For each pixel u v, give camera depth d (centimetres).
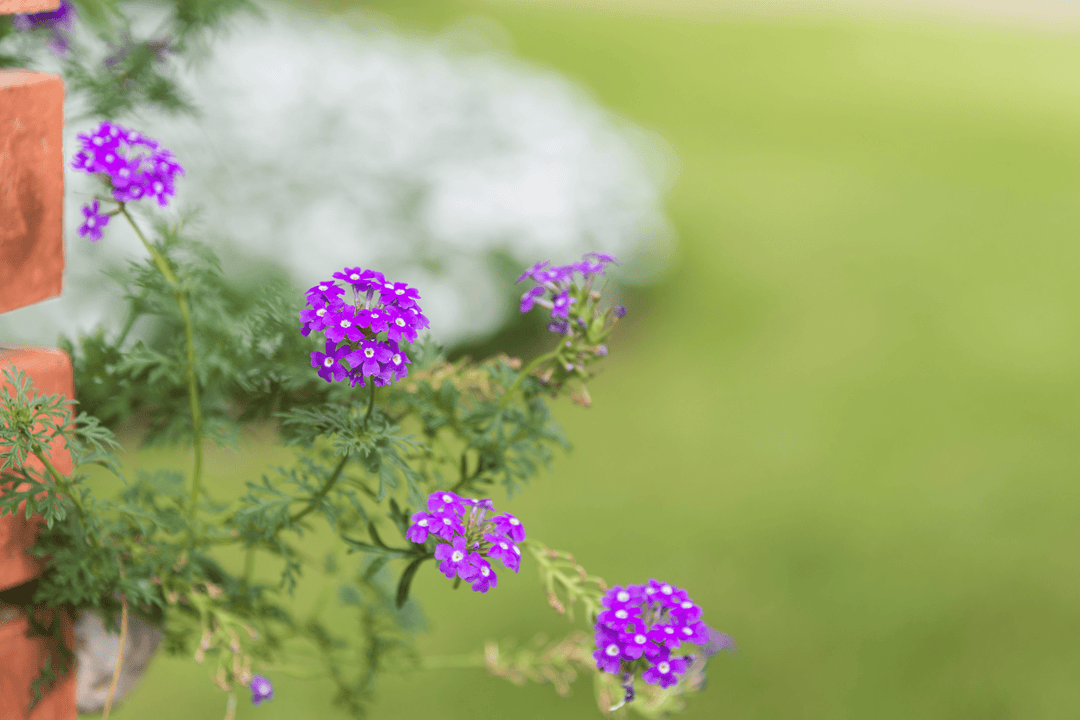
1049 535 398
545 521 389
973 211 737
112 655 150
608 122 697
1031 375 523
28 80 118
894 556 381
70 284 387
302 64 529
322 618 299
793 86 1062
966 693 315
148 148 134
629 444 452
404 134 531
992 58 1223
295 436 143
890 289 610
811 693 312
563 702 303
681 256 632
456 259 505
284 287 152
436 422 146
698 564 370
